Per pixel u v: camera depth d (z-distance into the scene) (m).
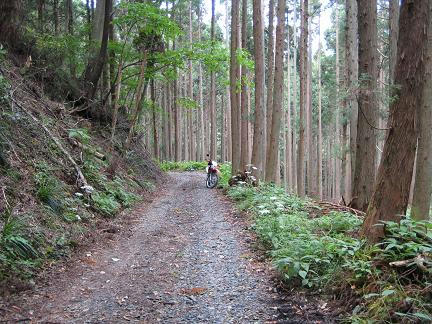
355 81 8.14
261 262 7.22
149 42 17.50
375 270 5.22
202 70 47.59
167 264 7.11
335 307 5.17
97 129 16.92
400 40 5.91
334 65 36.97
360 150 10.16
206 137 51.75
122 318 4.86
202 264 7.12
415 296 4.56
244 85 20.58
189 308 5.23
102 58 16.78
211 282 6.22
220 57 17.84
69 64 16.70
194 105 23.95
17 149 8.98
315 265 6.14
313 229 8.33
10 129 9.32
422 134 10.22
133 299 5.48
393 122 6.02
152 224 10.52
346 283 5.38
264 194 13.01
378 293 4.88
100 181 11.93
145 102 23.11
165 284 6.11
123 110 21.50
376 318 4.45
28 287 5.50
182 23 42.16
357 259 5.74
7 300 5.03
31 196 7.92
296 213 9.89
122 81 19.97
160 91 38.41
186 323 4.79
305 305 5.33
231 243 8.59
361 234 6.26
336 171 34.72
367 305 4.81
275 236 7.83
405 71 5.84
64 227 7.91
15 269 5.70
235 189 15.67
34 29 15.40
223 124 45.41
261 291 5.85
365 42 9.78
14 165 8.40
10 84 10.86
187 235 9.35
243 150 20.27
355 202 10.40
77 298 5.42
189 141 49.47
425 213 10.30
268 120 23.88
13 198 7.42
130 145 20.25
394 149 5.97
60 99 15.04
